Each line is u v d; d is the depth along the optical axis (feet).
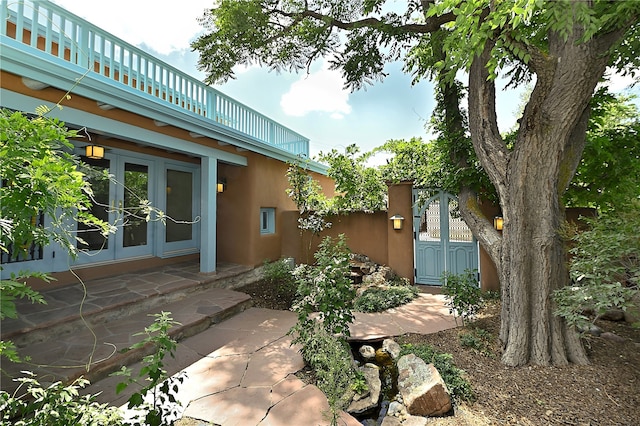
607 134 15.84
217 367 10.41
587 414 7.80
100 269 18.10
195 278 18.43
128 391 9.07
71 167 4.32
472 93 12.62
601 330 12.41
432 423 7.80
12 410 4.66
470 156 16.48
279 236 26.94
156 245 21.70
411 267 22.04
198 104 19.15
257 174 23.91
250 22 17.34
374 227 24.09
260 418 7.72
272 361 10.84
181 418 7.70
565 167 10.98
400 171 28.48
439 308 16.57
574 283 10.18
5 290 4.09
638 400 8.16
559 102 9.71
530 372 9.84
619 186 15.33
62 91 11.59
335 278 11.35
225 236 24.12
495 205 19.44
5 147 3.83
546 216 10.34
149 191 21.07
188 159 23.89
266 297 19.16
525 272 10.50
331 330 11.34
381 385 9.91
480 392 8.95
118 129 13.85
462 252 21.09
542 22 10.59
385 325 14.07
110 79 13.34
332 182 40.29
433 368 9.45
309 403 8.36
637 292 7.89
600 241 8.79
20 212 3.88
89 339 11.39
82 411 4.85
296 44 20.16
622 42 8.95
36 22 11.02
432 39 15.44
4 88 10.18
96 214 17.92
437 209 21.88
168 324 6.24
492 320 14.35
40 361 9.64
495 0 7.64
